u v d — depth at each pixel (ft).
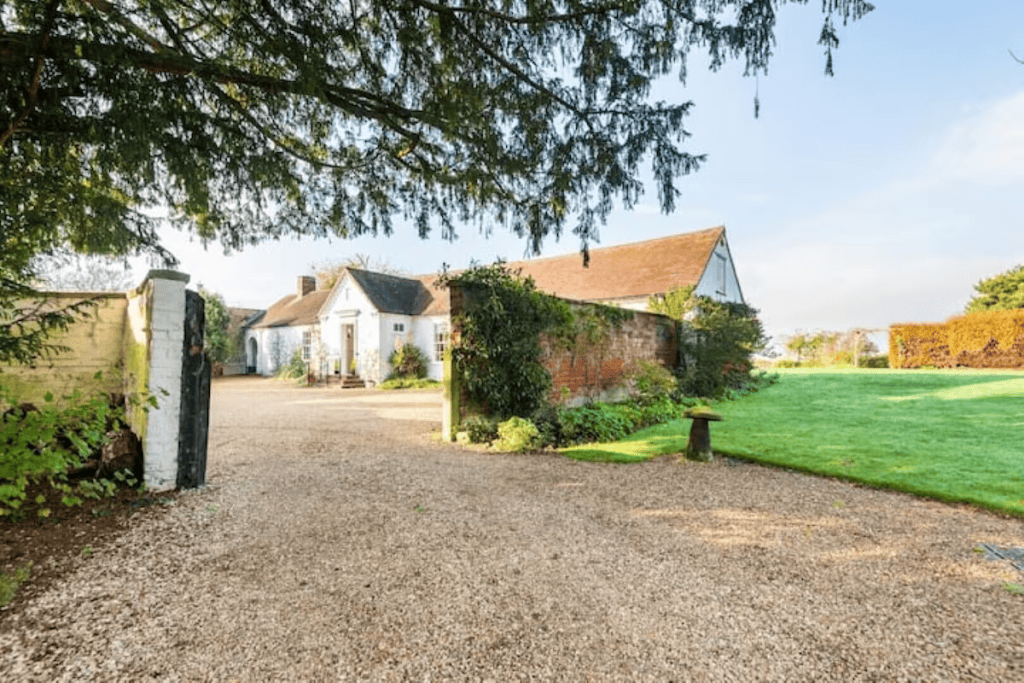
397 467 17.74
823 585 8.58
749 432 23.85
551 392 27.25
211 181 15.66
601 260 62.69
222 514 12.35
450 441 23.00
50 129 10.95
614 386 33.73
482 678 6.06
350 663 6.36
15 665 6.26
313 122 15.69
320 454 20.15
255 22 10.82
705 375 39.14
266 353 89.30
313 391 56.95
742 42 12.09
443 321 63.82
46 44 8.62
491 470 17.33
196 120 12.44
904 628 7.16
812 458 18.20
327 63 12.09
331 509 12.85
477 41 12.59
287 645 6.77
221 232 17.67
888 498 13.67
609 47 12.57
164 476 14.01
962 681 5.94
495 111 14.03
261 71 13.29
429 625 7.31
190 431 14.55
